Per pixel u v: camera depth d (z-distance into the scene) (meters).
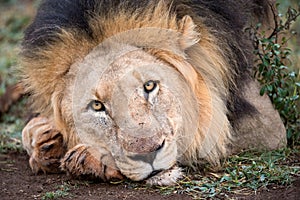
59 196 9.62
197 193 9.31
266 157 10.77
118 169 9.74
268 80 11.60
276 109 11.66
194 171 10.36
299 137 11.98
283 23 14.36
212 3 10.60
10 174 11.42
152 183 9.64
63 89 9.95
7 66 19.42
